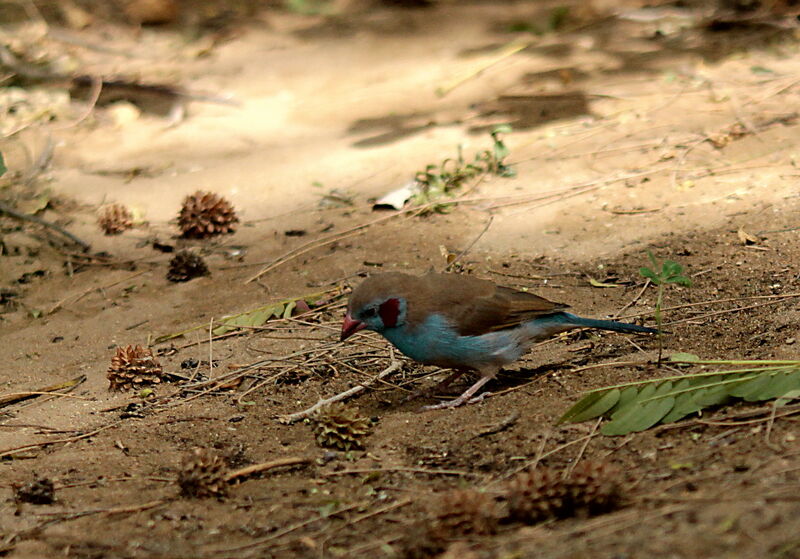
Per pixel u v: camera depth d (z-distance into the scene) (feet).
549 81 56.59
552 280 37.65
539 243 40.73
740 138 46.65
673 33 61.46
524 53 61.46
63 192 49.47
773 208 39.86
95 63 63.62
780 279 34.60
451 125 52.85
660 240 39.22
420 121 53.78
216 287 40.42
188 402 31.78
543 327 30.14
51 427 30.81
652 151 46.85
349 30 68.44
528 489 21.63
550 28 65.16
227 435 29.35
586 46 61.41
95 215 47.21
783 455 22.20
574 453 25.40
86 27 69.21
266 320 36.99
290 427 29.60
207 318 37.93
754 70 54.08
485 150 47.67
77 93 59.93
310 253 42.27
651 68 56.49
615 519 20.44
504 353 29.76
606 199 43.42
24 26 68.44
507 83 57.26
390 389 31.89
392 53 63.98
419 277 29.76
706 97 51.67
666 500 21.08
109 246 44.78
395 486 25.14
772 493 19.80
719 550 17.88
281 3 74.28
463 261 39.96
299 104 57.67
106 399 32.53
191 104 58.49
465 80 58.34
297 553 21.98
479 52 62.54
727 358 29.40
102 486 26.58
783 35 58.49
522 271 38.65
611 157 46.96
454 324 29.01
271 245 43.45
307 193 47.55
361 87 59.26
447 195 45.47
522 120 52.26
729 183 42.80
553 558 18.97
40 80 61.16
